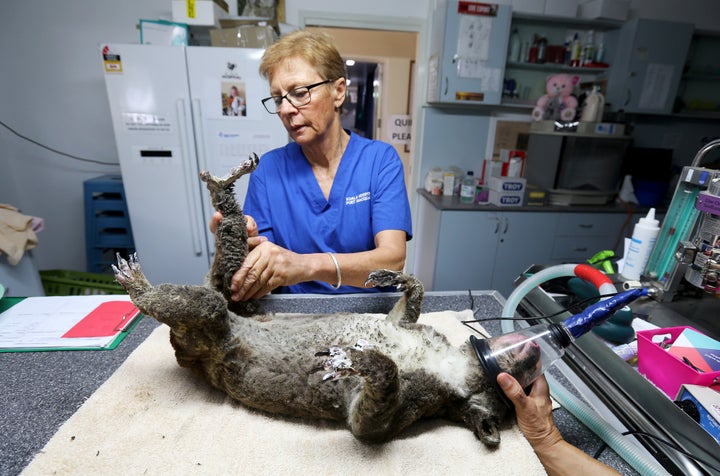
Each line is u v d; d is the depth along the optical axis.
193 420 0.74
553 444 0.68
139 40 2.38
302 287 1.38
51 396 0.81
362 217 1.31
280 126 2.34
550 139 2.79
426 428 0.77
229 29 2.23
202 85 2.21
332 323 0.83
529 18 2.81
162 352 0.93
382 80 3.38
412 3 2.90
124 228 2.66
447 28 2.60
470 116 3.17
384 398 0.61
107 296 1.21
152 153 2.30
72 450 0.66
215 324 0.69
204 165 2.35
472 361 0.77
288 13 2.80
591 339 0.90
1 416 0.76
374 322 0.83
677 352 0.82
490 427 0.71
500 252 2.85
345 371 0.59
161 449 0.67
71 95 2.67
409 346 0.79
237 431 0.72
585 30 2.99
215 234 0.86
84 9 2.51
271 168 1.38
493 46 2.68
